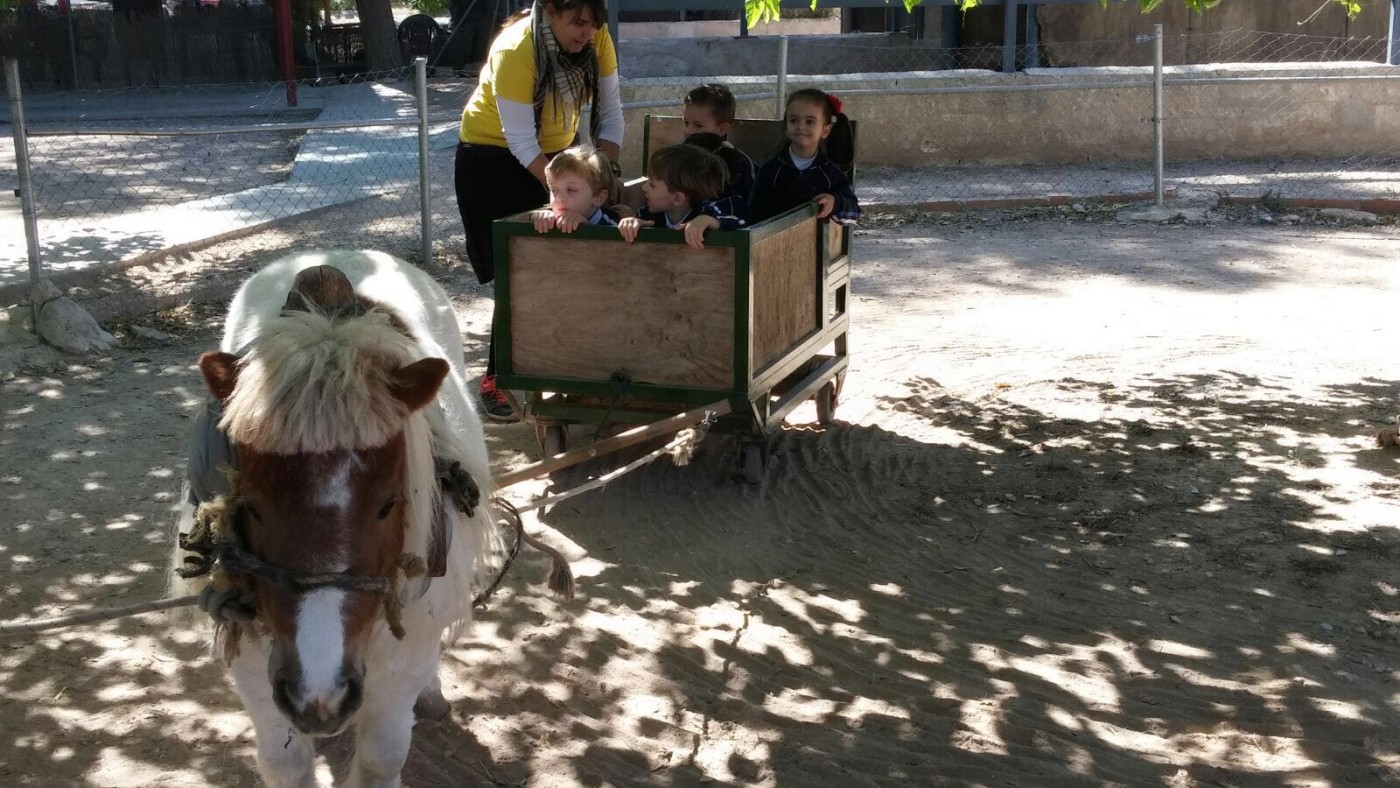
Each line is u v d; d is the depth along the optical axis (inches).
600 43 249.4
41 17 995.3
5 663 168.6
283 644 94.9
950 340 333.1
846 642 175.8
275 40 1051.3
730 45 737.6
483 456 135.7
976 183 575.5
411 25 1099.3
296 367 94.3
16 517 219.8
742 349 213.0
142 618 181.6
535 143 237.8
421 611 113.6
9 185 586.6
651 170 222.5
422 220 426.3
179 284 391.5
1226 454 244.2
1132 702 158.9
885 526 214.8
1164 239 472.4
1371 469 234.2
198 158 682.8
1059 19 703.1
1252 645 172.1
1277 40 705.0
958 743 150.6
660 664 170.6
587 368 221.9
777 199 247.1
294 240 453.4
